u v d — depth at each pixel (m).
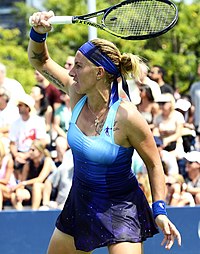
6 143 13.27
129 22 7.50
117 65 7.05
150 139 6.98
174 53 20.03
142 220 7.22
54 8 21.16
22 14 22.16
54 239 7.54
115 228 7.09
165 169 12.25
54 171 12.30
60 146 13.02
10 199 12.33
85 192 7.19
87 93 7.07
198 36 20.17
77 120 7.18
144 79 13.79
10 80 14.19
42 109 14.10
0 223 11.18
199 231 11.10
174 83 19.86
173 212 11.11
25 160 12.61
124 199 7.16
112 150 6.94
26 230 11.16
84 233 7.23
